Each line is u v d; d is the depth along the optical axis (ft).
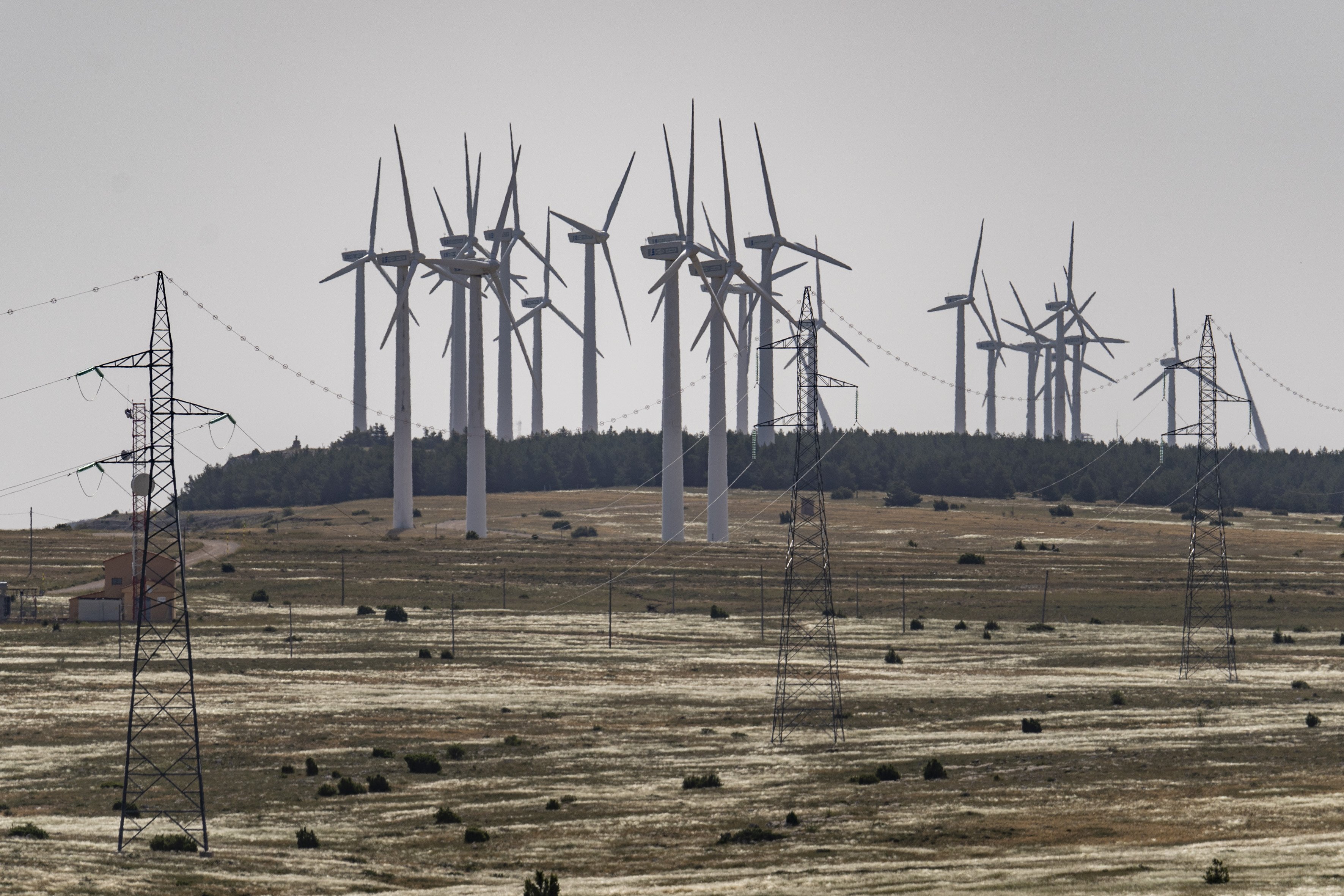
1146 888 573.33
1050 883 597.52
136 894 629.51
